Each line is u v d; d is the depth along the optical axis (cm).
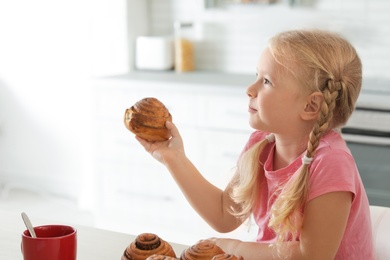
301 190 138
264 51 148
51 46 461
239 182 164
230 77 388
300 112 146
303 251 138
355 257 149
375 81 367
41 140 480
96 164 390
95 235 154
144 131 147
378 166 318
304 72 142
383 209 161
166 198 373
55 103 470
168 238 377
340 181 137
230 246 144
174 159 156
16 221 163
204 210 165
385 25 377
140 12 427
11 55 478
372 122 317
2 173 496
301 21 396
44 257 121
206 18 420
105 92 380
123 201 386
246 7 408
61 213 440
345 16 385
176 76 391
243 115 344
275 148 161
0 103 488
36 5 461
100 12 428
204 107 354
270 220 142
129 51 421
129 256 121
